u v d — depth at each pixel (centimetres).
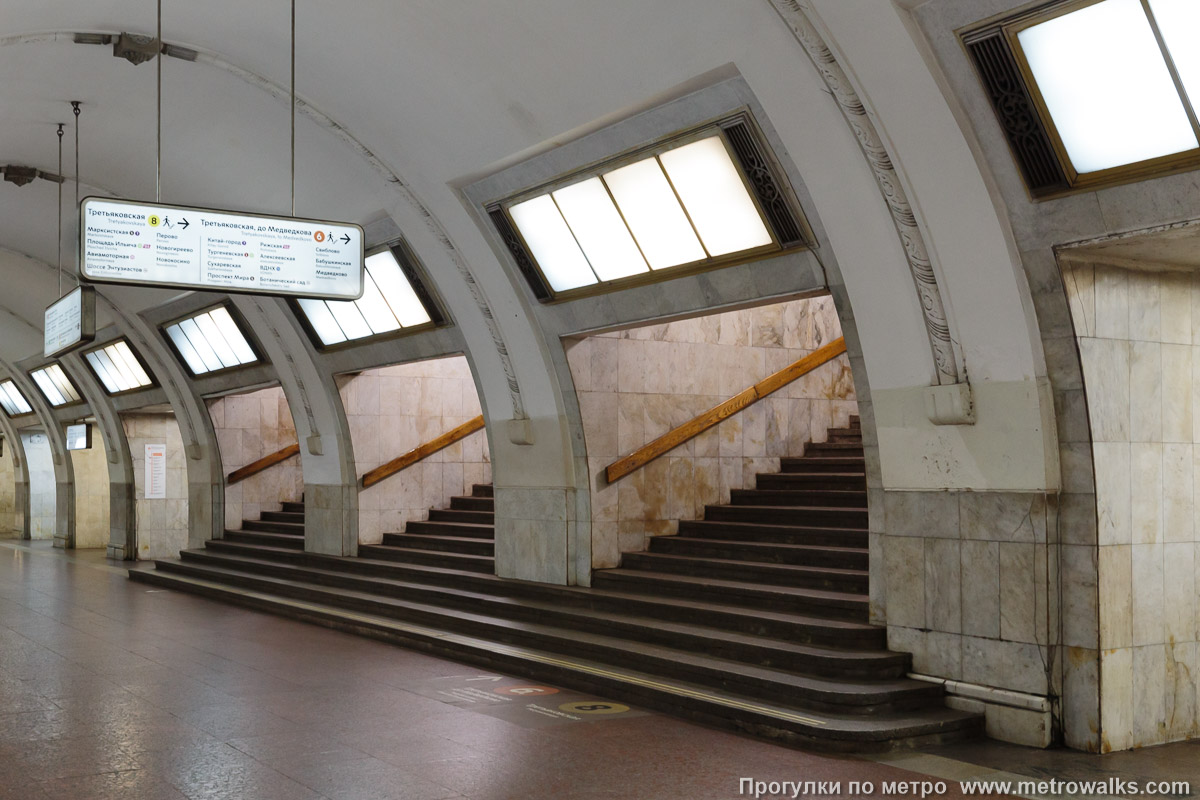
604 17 790
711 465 1202
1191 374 737
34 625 1238
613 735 705
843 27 672
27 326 2320
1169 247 668
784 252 845
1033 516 698
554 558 1144
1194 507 732
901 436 778
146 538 2231
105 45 1045
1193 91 580
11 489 3422
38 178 1476
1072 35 606
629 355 1153
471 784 593
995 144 664
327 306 1434
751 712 710
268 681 894
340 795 571
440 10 870
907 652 776
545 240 1045
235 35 1014
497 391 1202
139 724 736
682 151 859
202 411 1911
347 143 1111
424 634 1055
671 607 943
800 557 985
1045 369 693
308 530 1641
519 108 927
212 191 1380
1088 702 675
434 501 1605
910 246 729
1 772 616
